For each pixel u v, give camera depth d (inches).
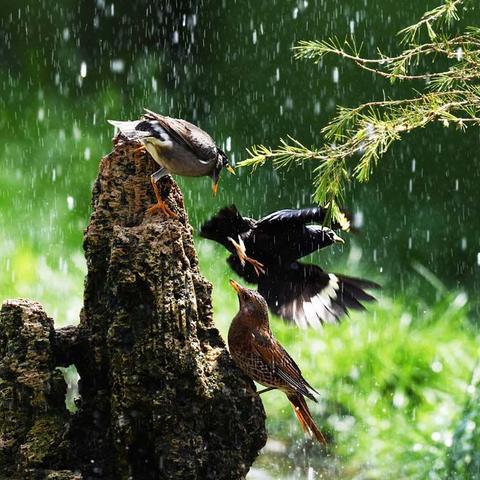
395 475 470.9
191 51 919.0
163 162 313.0
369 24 858.8
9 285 631.2
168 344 290.8
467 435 469.1
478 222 781.9
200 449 293.1
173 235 297.4
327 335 571.8
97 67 905.5
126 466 294.5
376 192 800.9
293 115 864.9
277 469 477.7
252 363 315.3
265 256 372.5
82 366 313.4
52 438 296.4
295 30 887.7
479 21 754.2
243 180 812.0
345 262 734.5
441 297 658.8
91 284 309.9
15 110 840.9
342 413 526.3
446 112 339.3
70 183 765.9
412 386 529.7
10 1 914.7
